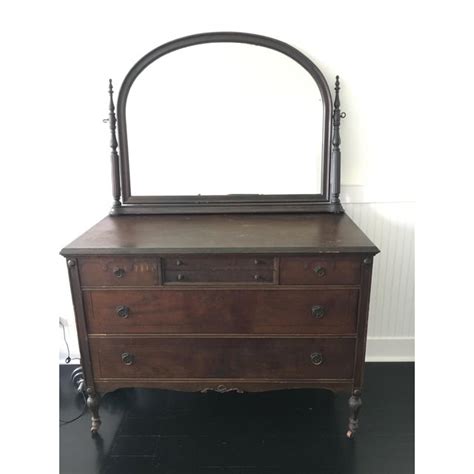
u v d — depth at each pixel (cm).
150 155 188
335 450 163
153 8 176
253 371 157
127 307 150
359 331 150
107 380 160
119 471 155
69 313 210
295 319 150
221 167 189
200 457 161
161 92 183
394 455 160
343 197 194
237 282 147
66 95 184
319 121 184
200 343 154
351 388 158
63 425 178
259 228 166
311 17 176
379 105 184
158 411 185
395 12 174
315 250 140
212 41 177
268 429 174
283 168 189
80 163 191
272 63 179
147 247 143
